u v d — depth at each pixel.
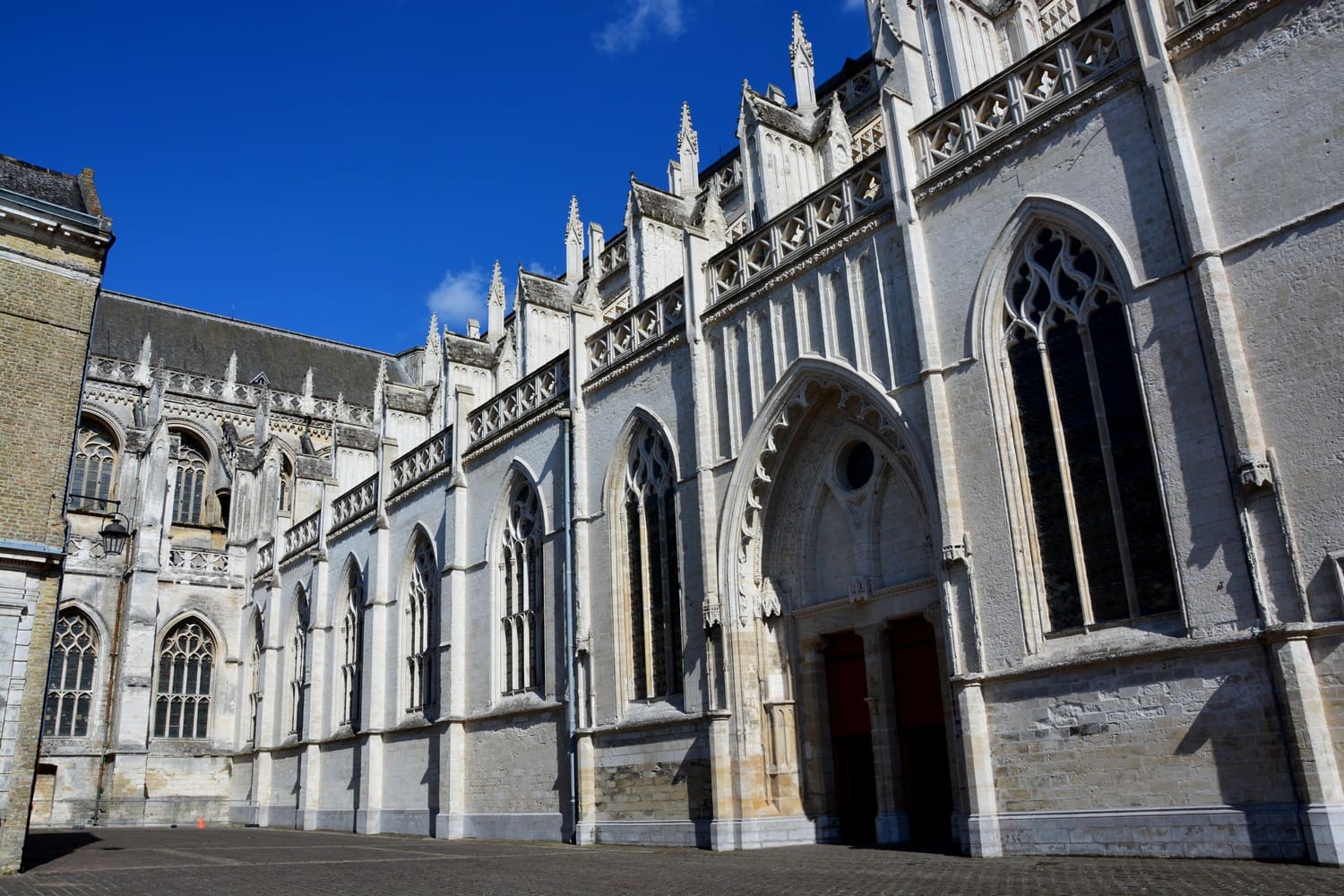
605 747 29.05
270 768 52.28
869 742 24.19
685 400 28.08
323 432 77.62
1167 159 17.81
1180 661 16.59
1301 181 16.31
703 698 25.50
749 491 25.52
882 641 23.31
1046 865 16.27
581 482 31.58
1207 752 16.06
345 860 25.08
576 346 32.81
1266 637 15.48
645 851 24.75
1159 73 18.05
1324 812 14.41
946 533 20.17
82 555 57.47
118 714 55.31
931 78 26.61
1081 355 19.06
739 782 24.16
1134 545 17.80
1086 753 17.61
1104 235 18.61
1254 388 16.34
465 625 37.19
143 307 80.25
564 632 31.55
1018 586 19.11
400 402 50.78
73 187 28.00
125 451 64.50
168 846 32.78
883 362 22.55
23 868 23.09
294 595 53.06
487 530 36.78
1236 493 16.23
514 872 20.16
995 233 20.52
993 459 19.94
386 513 43.94
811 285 24.72
